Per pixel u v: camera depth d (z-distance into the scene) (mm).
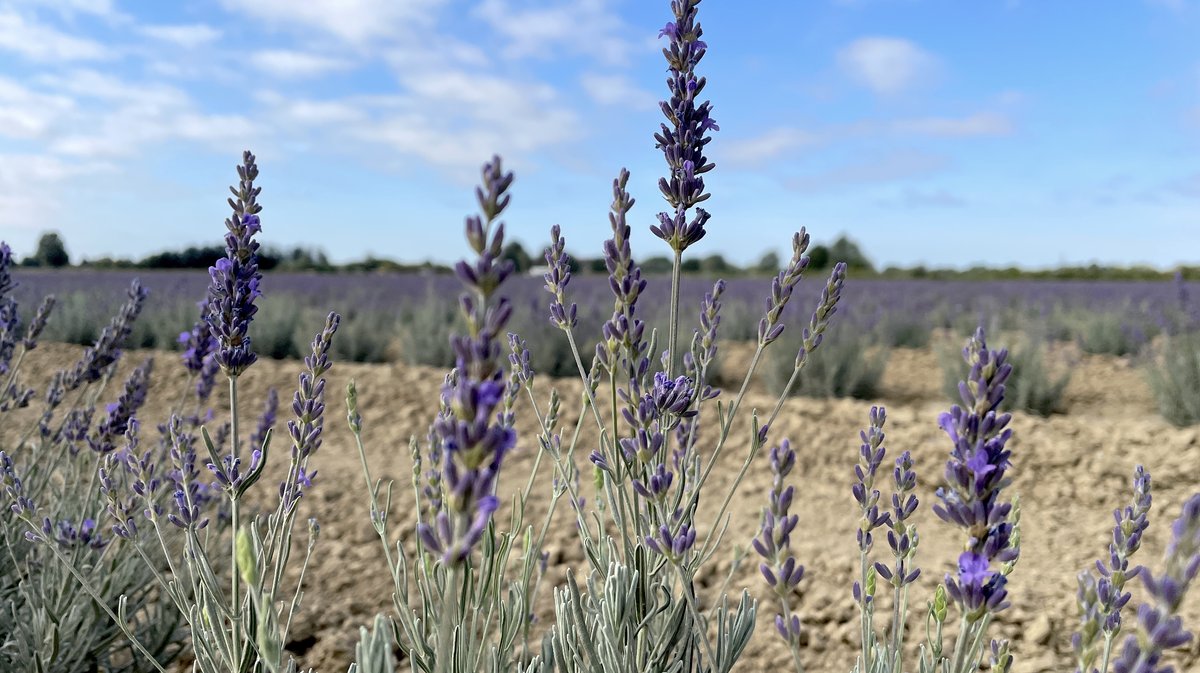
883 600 3430
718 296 2215
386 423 6496
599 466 1893
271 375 7797
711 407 6543
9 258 3385
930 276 36969
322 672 2859
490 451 946
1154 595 1014
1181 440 5449
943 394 8531
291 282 20375
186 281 17750
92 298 12188
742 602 2111
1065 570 3824
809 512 4633
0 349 3443
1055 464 5270
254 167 1984
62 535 2516
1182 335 8648
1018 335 11383
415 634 1910
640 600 1888
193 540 1866
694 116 2059
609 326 1887
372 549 3988
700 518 4512
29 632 2615
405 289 18969
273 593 1778
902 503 1812
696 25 2068
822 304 1940
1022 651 3016
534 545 2260
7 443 4438
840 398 8227
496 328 926
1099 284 23422
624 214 1895
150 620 3039
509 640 2020
